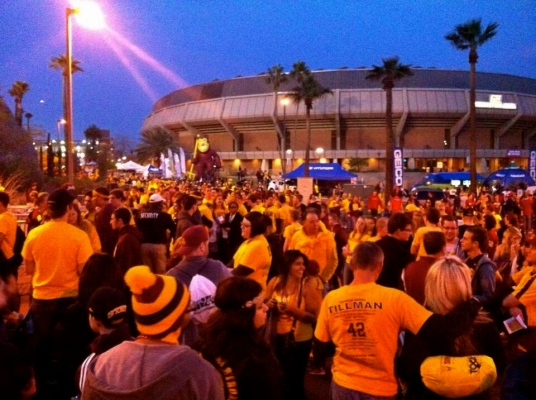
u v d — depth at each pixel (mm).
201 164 57750
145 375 2066
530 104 93812
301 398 5023
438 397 3045
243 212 13000
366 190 31031
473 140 39406
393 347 3312
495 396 4934
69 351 4059
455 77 90438
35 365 4477
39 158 35531
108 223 7910
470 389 2953
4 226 6445
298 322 4953
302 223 9602
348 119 89000
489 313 4328
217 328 2727
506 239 7766
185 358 2123
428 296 3311
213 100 98062
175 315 2211
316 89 67188
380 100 86688
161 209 8211
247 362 2648
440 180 47250
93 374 2148
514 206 19094
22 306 8469
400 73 46500
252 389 2641
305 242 7172
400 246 5918
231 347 2668
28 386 2854
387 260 5859
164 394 2029
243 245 5543
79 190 28547
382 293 3367
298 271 4965
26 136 26172
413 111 86000
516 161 94312
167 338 2217
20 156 25328
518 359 3943
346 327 3377
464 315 3141
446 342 3068
